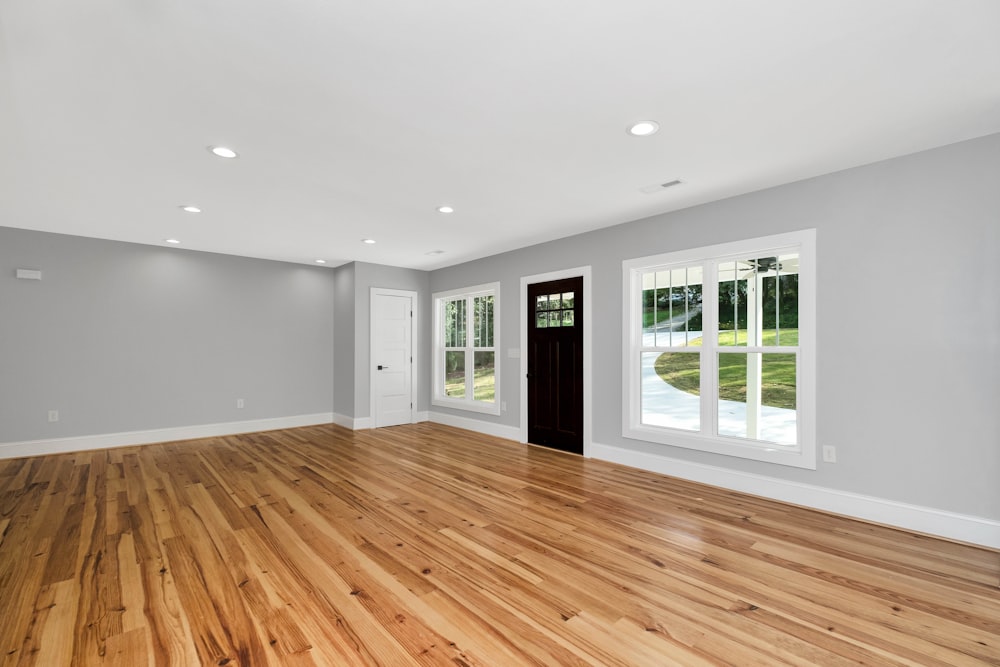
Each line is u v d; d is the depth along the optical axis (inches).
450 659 67.6
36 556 99.5
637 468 168.9
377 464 176.9
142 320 212.2
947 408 107.7
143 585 87.7
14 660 66.6
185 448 204.7
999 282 101.7
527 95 85.5
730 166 119.4
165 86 81.0
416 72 77.7
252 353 243.3
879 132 101.2
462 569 94.3
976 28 66.6
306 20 64.3
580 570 93.8
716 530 113.3
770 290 139.5
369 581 89.5
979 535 103.3
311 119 93.7
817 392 126.3
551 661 67.1
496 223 173.9
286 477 159.6
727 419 148.5
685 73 78.7
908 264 112.7
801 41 70.2
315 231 186.4
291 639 72.0
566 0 60.9
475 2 61.1
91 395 200.4
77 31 65.8
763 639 71.9
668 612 79.3
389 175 124.6
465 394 258.2
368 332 256.2
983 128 99.6
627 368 171.8
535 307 211.0
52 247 191.6
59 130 97.1
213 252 231.3
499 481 154.3
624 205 151.9
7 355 183.0
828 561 97.0
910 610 79.6
